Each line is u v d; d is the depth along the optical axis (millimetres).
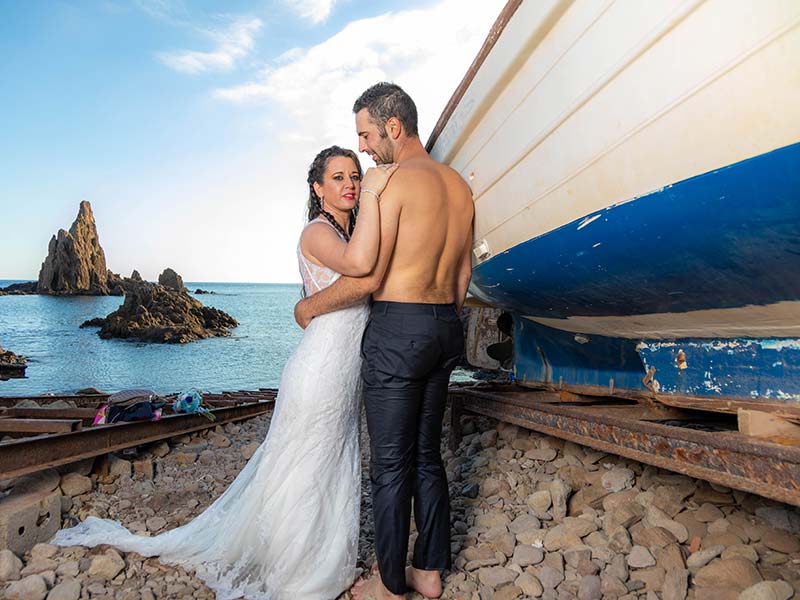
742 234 1853
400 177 2201
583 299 2975
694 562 2375
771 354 2355
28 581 2389
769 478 1922
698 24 1563
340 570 2457
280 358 17625
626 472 3170
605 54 1903
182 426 4898
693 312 2475
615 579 2299
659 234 2096
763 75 1467
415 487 2400
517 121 2545
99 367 15320
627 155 1977
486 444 4348
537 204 2572
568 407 3410
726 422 3004
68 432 3609
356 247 2160
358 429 2686
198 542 2725
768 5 1393
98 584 2457
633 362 3467
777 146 1551
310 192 2662
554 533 2730
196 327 26828
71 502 3357
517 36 2355
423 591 2404
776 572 2221
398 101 2428
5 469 3098
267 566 2480
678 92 1687
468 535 2920
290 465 2488
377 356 2252
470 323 8414
